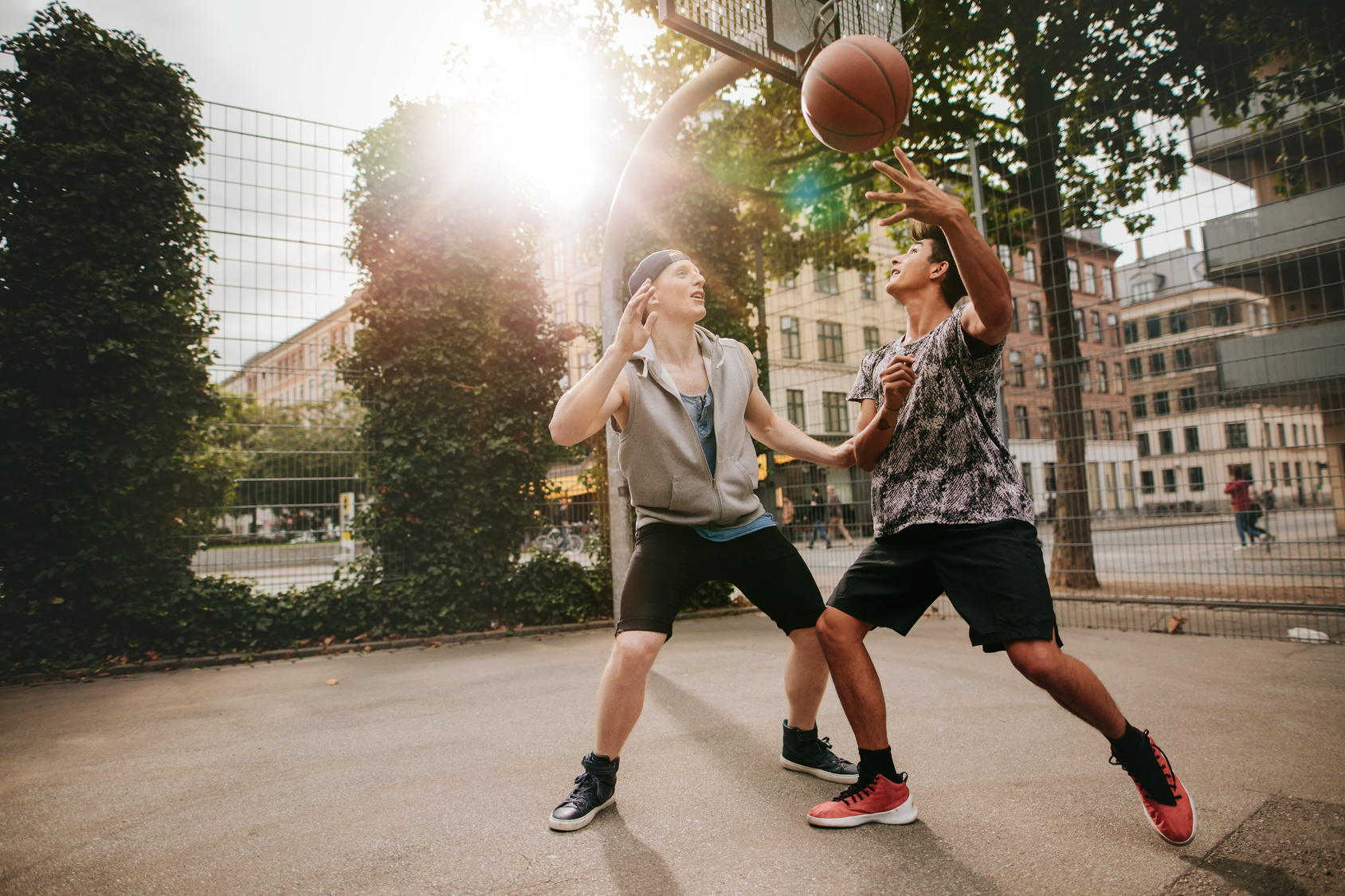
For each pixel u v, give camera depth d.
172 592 6.01
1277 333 7.70
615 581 5.68
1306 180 7.85
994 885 1.83
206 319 6.36
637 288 2.59
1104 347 9.52
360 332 6.96
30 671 5.62
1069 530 7.88
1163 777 2.01
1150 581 9.12
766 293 9.08
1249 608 5.72
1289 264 7.37
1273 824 2.12
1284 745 2.85
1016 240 10.96
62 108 6.07
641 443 2.43
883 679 4.22
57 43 6.12
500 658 5.77
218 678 5.45
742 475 2.55
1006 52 9.66
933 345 2.19
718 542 2.51
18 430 5.73
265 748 3.47
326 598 6.51
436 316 7.06
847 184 10.80
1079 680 1.94
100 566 5.86
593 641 6.51
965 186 11.23
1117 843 2.04
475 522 7.20
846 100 2.58
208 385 6.30
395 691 4.66
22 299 5.88
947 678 4.24
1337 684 3.82
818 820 2.23
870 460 2.35
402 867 2.10
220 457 6.32
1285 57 6.66
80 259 5.99
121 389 5.99
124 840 2.40
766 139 10.45
